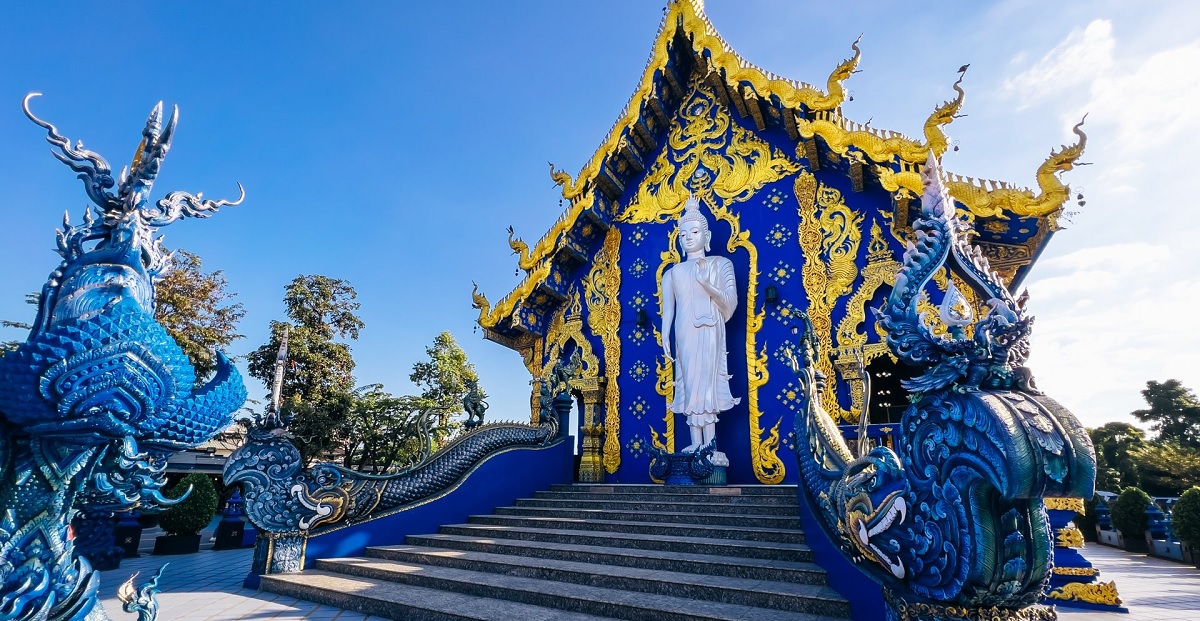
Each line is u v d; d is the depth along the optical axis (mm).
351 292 34500
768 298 13297
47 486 4285
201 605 7711
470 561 8523
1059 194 9469
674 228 15508
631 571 7438
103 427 4320
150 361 4477
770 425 12727
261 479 9094
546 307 16719
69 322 4277
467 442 11859
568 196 15938
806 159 13992
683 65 16250
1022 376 4082
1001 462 3674
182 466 26891
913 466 4355
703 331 13180
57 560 4324
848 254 12828
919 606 4301
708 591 6488
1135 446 37625
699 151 15781
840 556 6012
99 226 4777
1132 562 15086
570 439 14500
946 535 4023
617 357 15211
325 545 9492
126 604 4656
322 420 26766
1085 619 7238
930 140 8938
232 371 5305
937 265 4609
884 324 4641
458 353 34625
